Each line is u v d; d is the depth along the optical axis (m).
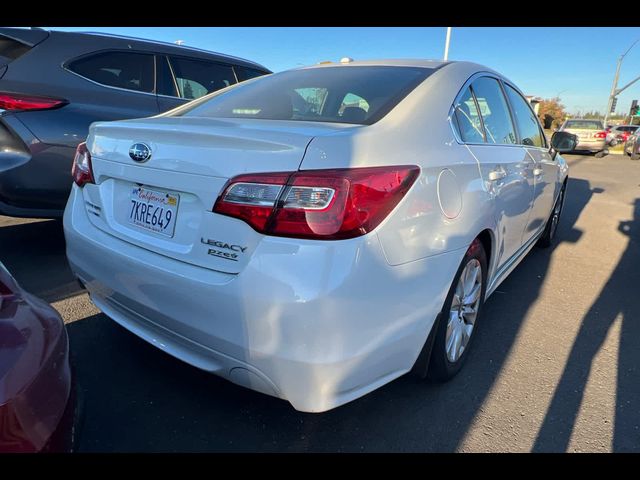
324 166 1.54
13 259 3.66
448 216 1.93
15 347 1.25
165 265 1.75
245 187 1.56
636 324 3.18
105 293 2.09
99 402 2.10
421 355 2.01
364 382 1.67
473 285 2.42
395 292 1.67
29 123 3.30
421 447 1.94
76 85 3.71
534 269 4.31
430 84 2.25
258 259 1.52
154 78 4.33
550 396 2.32
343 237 1.50
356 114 2.01
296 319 1.48
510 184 2.68
